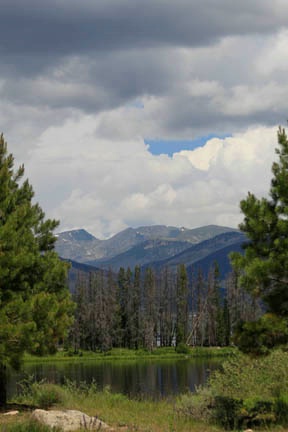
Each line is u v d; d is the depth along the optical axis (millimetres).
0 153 29312
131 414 24719
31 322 23812
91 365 106875
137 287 170500
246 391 26797
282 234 22125
